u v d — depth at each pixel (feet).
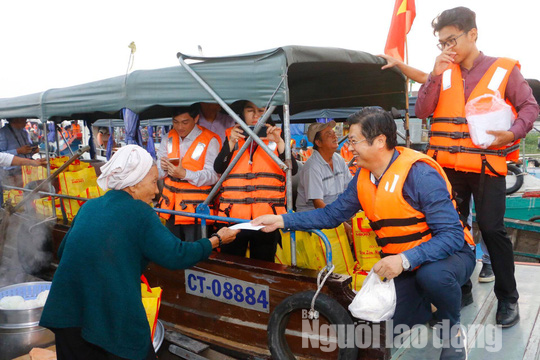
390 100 13.46
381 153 6.81
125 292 5.74
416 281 7.01
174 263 6.23
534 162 33.86
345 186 12.94
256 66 7.97
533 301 9.75
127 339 5.77
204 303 9.41
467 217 9.46
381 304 6.57
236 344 8.85
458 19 8.19
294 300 7.42
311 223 7.57
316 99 14.93
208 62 8.73
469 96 8.43
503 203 8.45
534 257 18.34
